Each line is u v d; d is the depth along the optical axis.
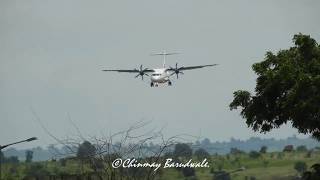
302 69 113.19
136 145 78.50
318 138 113.56
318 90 108.19
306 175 110.19
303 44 116.12
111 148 78.25
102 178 78.31
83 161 78.44
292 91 109.62
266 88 114.38
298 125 111.94
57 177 83.12
